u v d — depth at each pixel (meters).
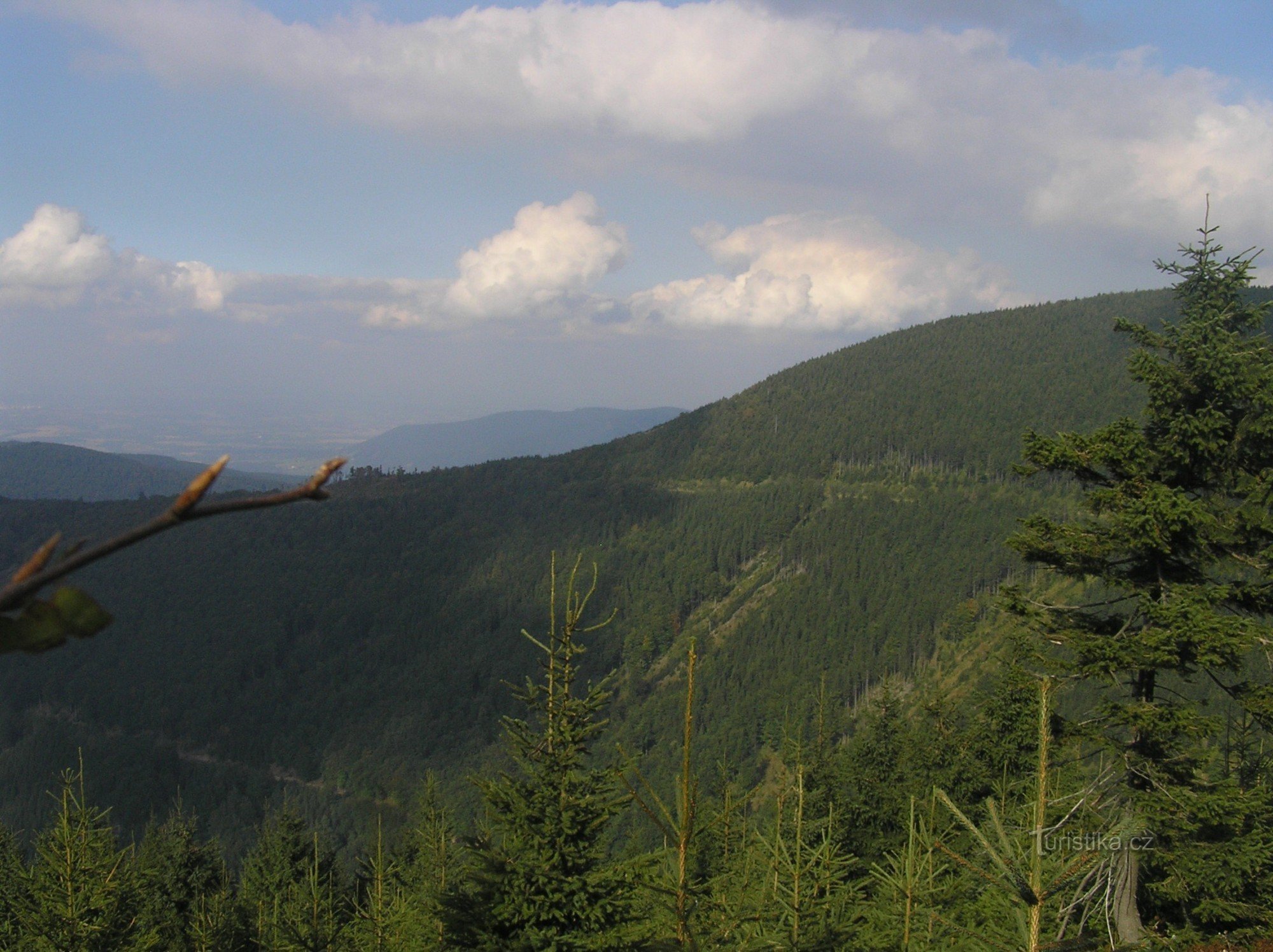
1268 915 13.38
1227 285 13.69
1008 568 140.12
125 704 156.75
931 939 9.49
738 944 9.37
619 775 9.46
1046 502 161.00
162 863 36.38
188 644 176.12
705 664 141.50
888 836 25.94
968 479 197.38
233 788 132.75
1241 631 12.48
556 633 10.87
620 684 150.50
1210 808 12.95
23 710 156.88
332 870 39.53
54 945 15.36
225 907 29.30
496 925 9.93
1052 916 6.58
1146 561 14.37
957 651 123.31
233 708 157.38
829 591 154.50
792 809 10.36
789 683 122.44
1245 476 13.46
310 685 166.50
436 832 32.16
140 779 133.25
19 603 1.47
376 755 138.25
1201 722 12.77
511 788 10.62
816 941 9.26
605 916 9.85
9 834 32.53
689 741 7.74
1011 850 6.12
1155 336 14.22
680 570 182.38
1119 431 14.06
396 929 18.56
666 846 9.14
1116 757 14.09
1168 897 14.09
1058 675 14.04
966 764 24.33
